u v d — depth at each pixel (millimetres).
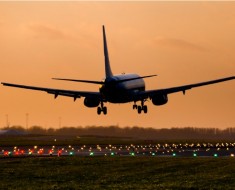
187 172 137500
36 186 109812
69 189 104875
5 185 111938
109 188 105812
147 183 114500
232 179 121562
